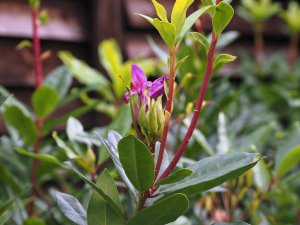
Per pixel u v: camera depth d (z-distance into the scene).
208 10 0.30
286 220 0.63
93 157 0.44
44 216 0.55
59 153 0.46
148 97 0.30
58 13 0.86
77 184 0.74
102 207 0.31
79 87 0.86
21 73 0.83
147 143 0.30
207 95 0.55
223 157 0.31
